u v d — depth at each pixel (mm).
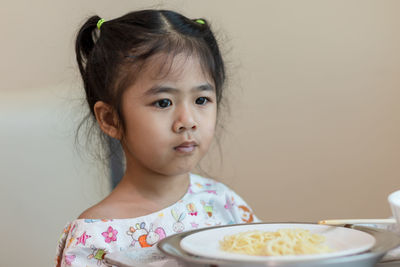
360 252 478
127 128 818
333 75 1656
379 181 1661
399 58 1606
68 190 1168
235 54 1690
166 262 577
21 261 1094
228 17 1685
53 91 1205
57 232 1146
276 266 430
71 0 1571
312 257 455
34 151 1140
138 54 806
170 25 855
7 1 1540
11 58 1544
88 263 802
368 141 1655
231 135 1720
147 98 787
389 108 1633
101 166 1181
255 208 1741
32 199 1123
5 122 1119
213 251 495
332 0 1632
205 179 1024
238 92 1700
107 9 1596
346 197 1685
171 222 872
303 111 1689
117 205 862
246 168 1732
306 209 1715
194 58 818
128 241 829
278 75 1691
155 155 795
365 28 1616
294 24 1666
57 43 1556
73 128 1176
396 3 1591
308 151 1699
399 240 495
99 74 872
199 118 803
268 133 1713
